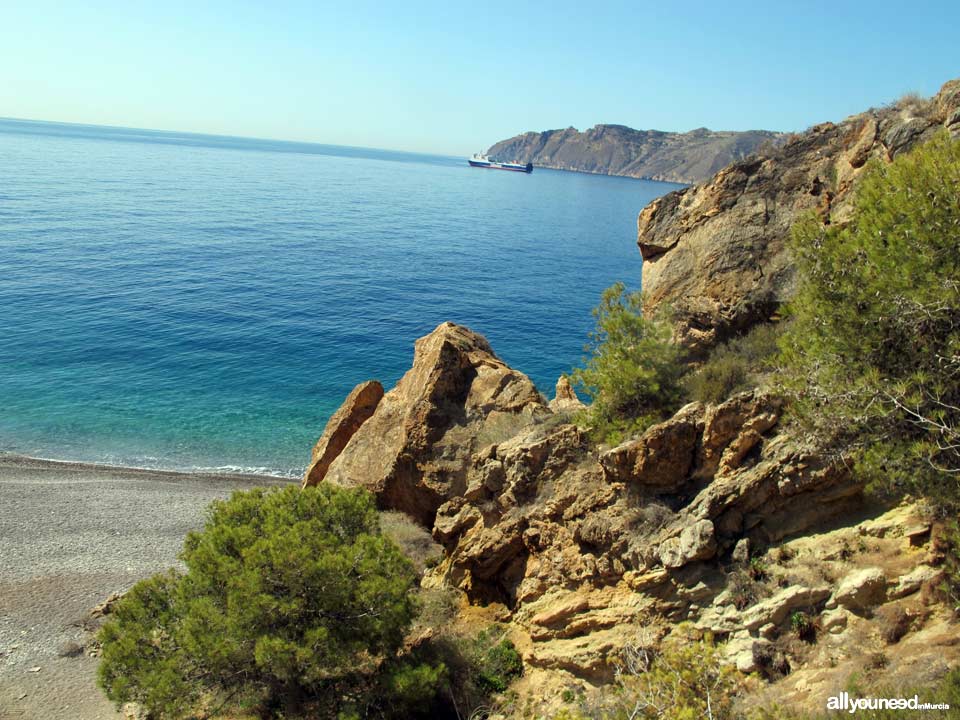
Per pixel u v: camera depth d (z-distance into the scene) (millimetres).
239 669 18953
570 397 29406
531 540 20812
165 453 47375
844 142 22844
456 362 29094
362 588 18766
